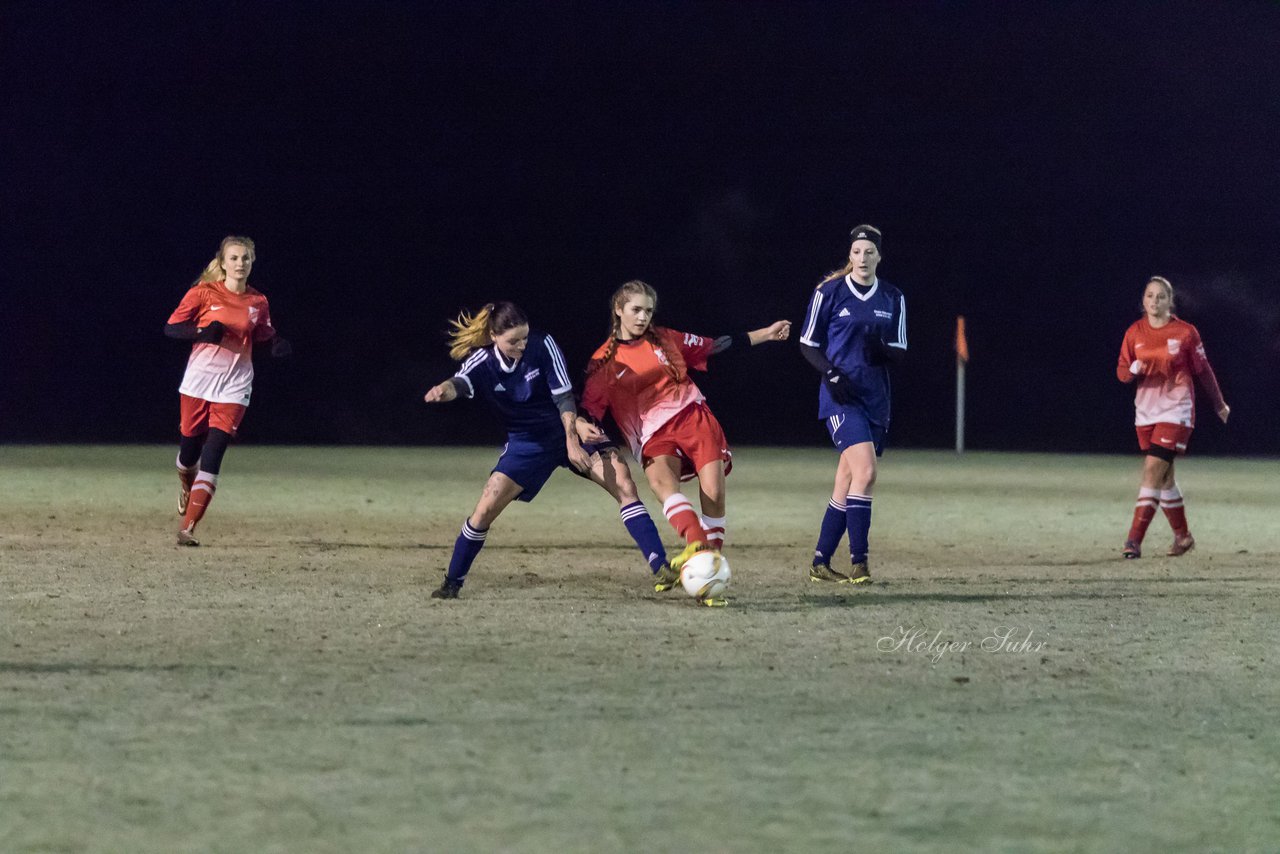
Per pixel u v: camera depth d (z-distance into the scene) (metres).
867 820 10.50
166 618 19.00
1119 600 22.12
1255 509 42.47
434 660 16.28
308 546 28.48
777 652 17.08
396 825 10.24
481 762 11.93
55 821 10.30
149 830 10.11
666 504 21.80
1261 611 21.00
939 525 36.22
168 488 42.28
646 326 22.17
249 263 29.19
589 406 22.23
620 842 9.92
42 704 13.86
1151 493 29.62
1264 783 11.64
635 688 14.87
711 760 12.06
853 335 24.98
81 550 26.67
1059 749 12.63
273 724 13.14
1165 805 10.99
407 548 28.78
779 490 47.38
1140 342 29.94
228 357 28.94
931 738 12.95
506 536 31.52
